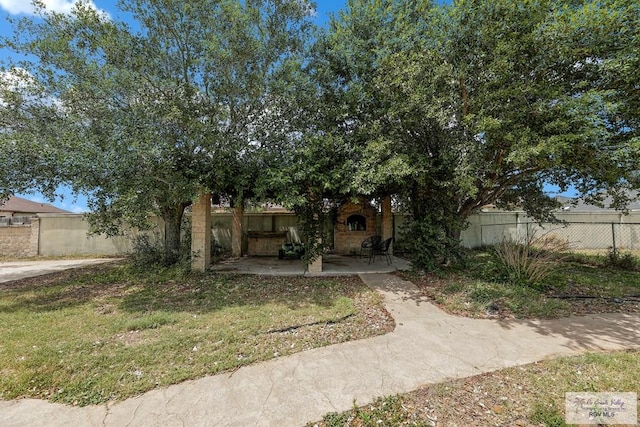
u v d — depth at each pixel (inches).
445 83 212.1
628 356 125.6
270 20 260.4
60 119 239.5
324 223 321.7
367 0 261.7
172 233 344.5
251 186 272.2
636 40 167.3
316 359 129.0
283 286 257.4
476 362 124.9
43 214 482.0
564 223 361.4
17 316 185.2
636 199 276.5
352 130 260.7
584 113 161.8
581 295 218.2
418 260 294.2
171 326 168.1
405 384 109.1
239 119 266.8
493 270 262.7
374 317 182.7
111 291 247.3
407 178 261.6
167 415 93.6
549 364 121.0
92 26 240.5
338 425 88.7
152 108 214.1
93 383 110.9
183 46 258.7
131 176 209.6
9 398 103.0
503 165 224.7
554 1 194.4
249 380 112.8
